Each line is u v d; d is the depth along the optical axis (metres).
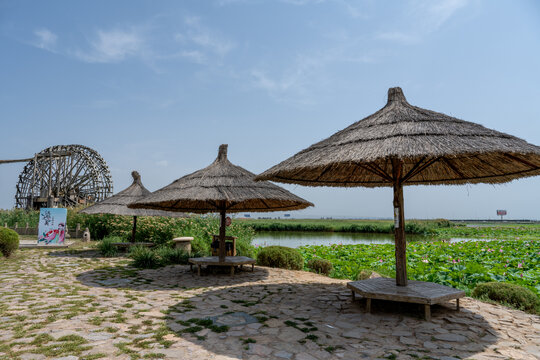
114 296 5.66
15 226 17.00
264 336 3.81
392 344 3.62
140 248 9.70
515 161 5.12
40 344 3.45
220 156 8.66
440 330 4.09
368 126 5.00
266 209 9.23
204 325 4.17
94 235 15.95
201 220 14.75
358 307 5.07
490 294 5.60
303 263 9.51
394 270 8.72
